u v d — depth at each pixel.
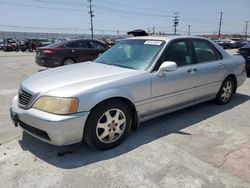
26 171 2.95
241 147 3.50
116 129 3.47
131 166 3.04
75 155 3.29
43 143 3.62
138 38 4.59
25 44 32.12
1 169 2.98
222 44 35.66
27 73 10.13
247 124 4.34
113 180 2.78
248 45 9.25
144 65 3.88
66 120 2.95
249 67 8.76
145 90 3.67
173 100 4.15
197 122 4.40
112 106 3.35
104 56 4.62
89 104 3.10
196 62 4.56
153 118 4.31
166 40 4.18
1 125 4.29
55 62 9.81
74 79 3.40
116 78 3.45
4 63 14.14
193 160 3.16
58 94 3.03
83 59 10.38
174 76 4.04
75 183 2.73
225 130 4.07
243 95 6.29
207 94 4.88
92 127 3.20
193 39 4.62
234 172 2.91
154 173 2.90
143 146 3.52
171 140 3.71
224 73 5.12
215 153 3.33
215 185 2.68
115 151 3.39
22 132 4.00
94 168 3.00
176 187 2.66
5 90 6.88
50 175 2.87
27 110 3.18
